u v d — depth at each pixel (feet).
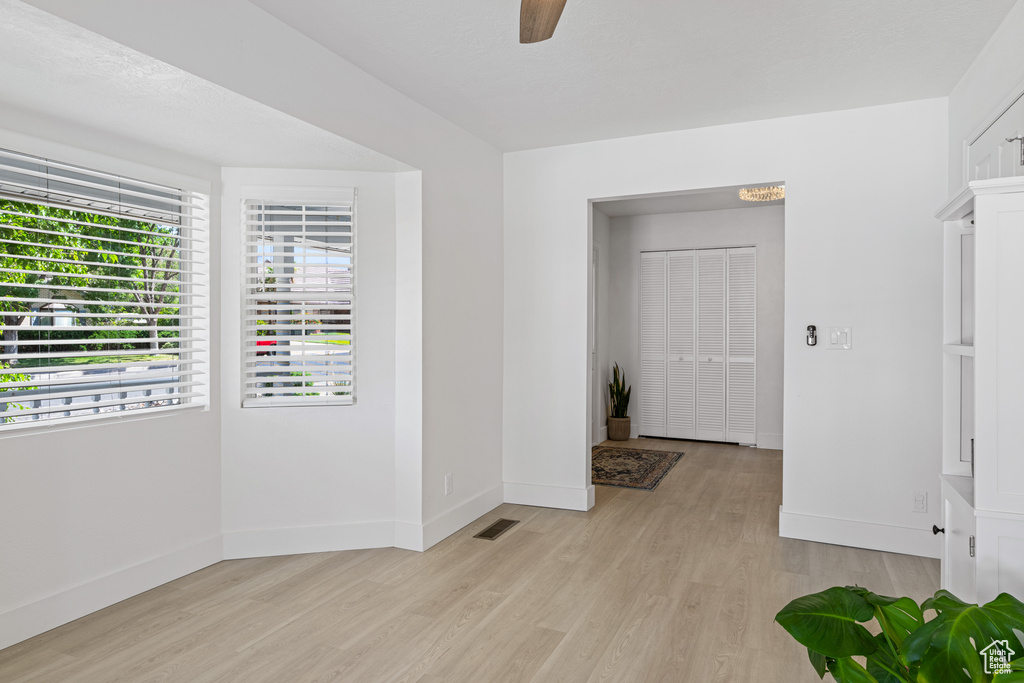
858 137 11.10
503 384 14.21
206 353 10.09
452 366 12.08
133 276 9.27
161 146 9.29
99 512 8.50
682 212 21.45
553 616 8.46
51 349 8.23
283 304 10.96
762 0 7.50
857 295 11.13
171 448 9.50
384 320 11.18
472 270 12.85
